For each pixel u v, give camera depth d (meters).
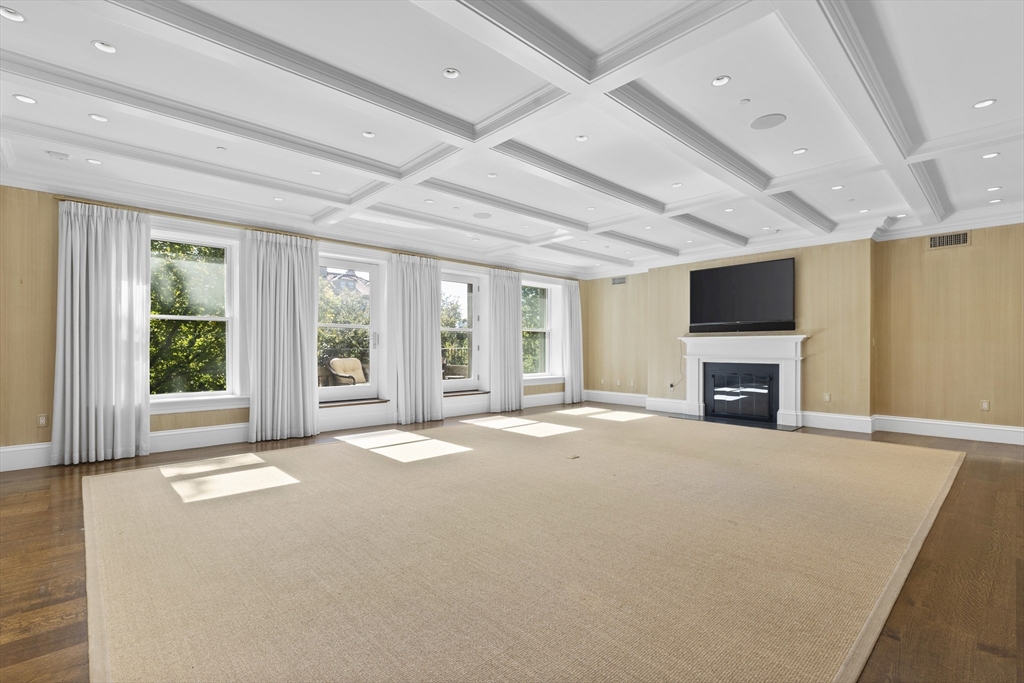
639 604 2.15
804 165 4.39
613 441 5.68
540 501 3.52
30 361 4.45
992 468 4.55
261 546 2.76
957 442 5.74
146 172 4.47
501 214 5.95
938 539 2.92
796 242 6.95
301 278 5.99
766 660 1.77
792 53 2.79
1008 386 5.74
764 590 2.28
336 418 6.41
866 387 6.41
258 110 3.41
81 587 2.34
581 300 9.89
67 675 1.71
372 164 4.30
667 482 4.00
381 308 7.03
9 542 2.84
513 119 3.34
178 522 3.12
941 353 6.15
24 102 3.28
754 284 7.39
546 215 5.93
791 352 6.93
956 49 2.74
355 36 2.63
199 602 2.17
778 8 2.27
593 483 3.97
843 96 3.01
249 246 5.63
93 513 3.28
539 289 9.71
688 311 8.20
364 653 1.81
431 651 1.82
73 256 4.57
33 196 4.46
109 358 4.75
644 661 1.76
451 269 7.84
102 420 4.67
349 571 2.47
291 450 5.19
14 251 4.38
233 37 2.54
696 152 3.80
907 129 3.65
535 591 2.27
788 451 5.16
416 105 3.31
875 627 1.98
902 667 1.75
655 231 6.80
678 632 1.94
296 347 5.93
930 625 2.03
